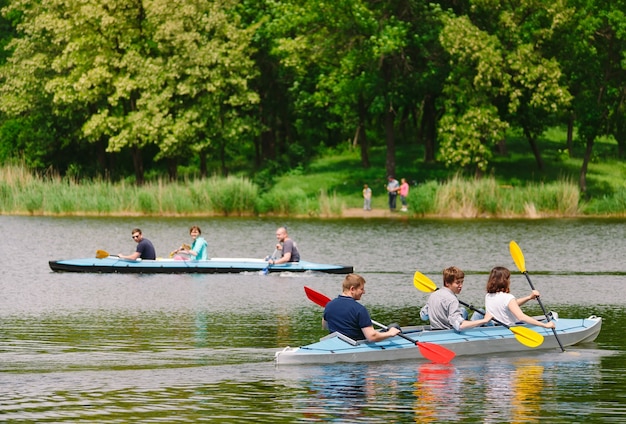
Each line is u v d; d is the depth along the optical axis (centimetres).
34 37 8388
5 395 1662
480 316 2106
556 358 1977
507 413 1534
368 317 1948
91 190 6869
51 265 3631
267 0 7906
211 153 8206
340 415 1526
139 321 2459
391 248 4581
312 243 4822
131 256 3634
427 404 1589
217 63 7806
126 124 7844
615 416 1517
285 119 8644
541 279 3488
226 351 2042
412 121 9619
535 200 6638
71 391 1692
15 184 6912
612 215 6631
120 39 7956
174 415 1530
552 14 7294
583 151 8525
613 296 3020
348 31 7562
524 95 7500
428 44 7762
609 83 7650
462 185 6656
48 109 8469
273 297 2944
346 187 7675
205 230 5516
